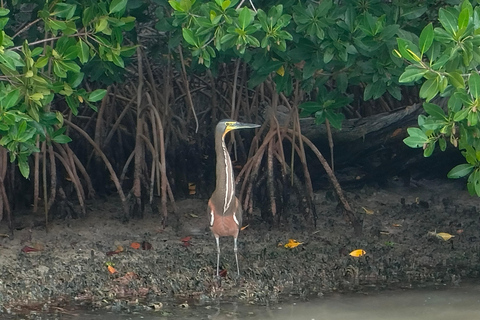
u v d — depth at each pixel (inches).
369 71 363.3
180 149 601.6
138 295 364.5
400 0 359.3
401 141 569.0
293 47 404.8
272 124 508.7
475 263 417.1
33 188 551.5
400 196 588.7
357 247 447.8
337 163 593.6
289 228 498.0
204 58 318.3
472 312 327.9
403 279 387.9
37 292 363.3
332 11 354.0
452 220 513.3
